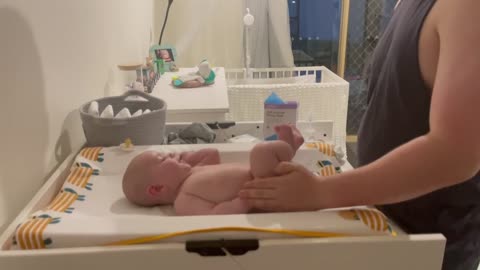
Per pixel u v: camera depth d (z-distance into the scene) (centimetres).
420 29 66
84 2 126
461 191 71
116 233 64
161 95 171
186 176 83
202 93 175
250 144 101
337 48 326
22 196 84
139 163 83
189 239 63
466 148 54
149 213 82
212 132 121
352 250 62
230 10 276
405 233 68
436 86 58
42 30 95
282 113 116
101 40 146
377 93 76
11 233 68
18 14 84
